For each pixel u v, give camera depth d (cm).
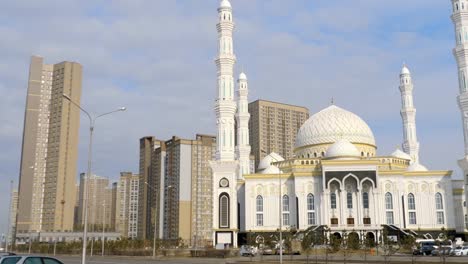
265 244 12556
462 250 10025
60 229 19875
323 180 13575
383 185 13738
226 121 13838
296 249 11819
